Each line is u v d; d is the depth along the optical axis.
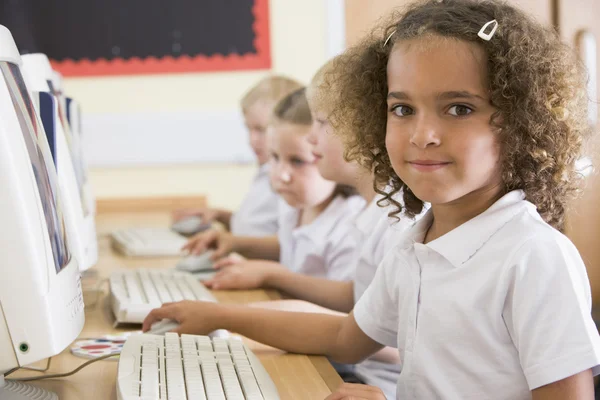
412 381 0.98
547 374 0.83
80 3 3.13
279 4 3.23
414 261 1.01
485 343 0.91
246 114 2.67
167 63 3.19
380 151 1.10
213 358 0.98
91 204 1.77
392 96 0.93
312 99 1.60
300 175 1.81
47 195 0.90
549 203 0.97
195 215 2.66
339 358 1.13
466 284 0.93
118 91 3.18
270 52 3.23
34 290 0.83
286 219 2.06
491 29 0.90
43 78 1.38
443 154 0.89
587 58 3.32
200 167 3.25
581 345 0.83
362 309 1.11
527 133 0.92
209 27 3.20
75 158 1.57
